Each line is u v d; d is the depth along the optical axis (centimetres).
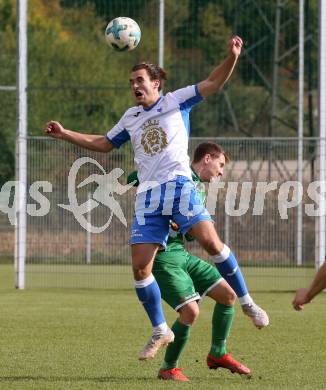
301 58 6244
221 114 8306
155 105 2172
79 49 9600
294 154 5028
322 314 3641
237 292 2150
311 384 2108
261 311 2161
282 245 5272
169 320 3447
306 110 9938
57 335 2984
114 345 2761
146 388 2034
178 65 9556
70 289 4853
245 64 9062
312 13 9000
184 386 2066
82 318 3475
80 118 8856
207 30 9788
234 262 2138
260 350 2675
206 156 2283
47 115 8838
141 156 2180
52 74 9306
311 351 2655
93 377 2197
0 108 8506
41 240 5338
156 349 2116
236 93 9506
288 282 5206
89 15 10638
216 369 2312
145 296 2131
